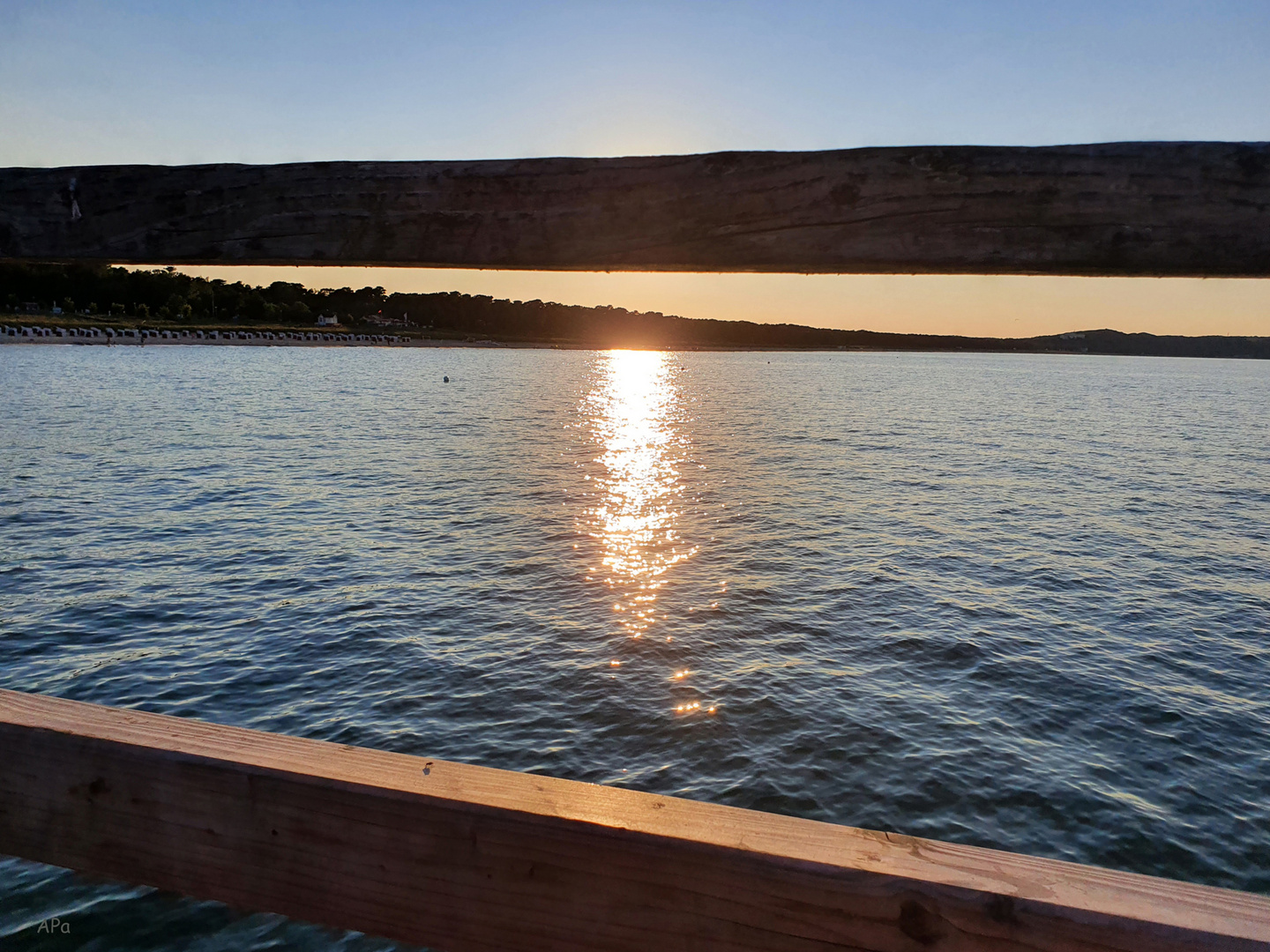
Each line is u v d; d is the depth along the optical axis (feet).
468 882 4.80
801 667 40.16
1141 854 26.50
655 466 108.68
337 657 40.19
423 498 81.92
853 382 396.78
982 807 28.76
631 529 70.18
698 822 4.53
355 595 49.98
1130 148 6.91
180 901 21.30
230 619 45.39
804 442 141.08
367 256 8.25
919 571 58.70
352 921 5.06
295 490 83.97
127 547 59.77
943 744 32.81
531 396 244.42
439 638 43.01
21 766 5.63
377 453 113.50
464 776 4.97
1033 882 4.09
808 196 7.47
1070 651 43.68
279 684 37.09
